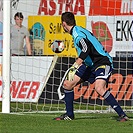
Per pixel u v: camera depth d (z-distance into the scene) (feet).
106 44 139.85
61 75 132.87
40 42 140.87
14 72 132.87
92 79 97.60
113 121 95.71
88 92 131.34
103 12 140.36
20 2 140.67
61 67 132.98
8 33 113.70
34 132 79.25
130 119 99.30
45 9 142.51
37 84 133.39
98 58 94.63
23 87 133.28
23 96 132.87
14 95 132.46
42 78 133.39
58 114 114.32
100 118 102.68
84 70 96.43
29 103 132.57
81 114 115.85
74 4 141.59
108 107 129.18
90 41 93.71
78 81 96.73
